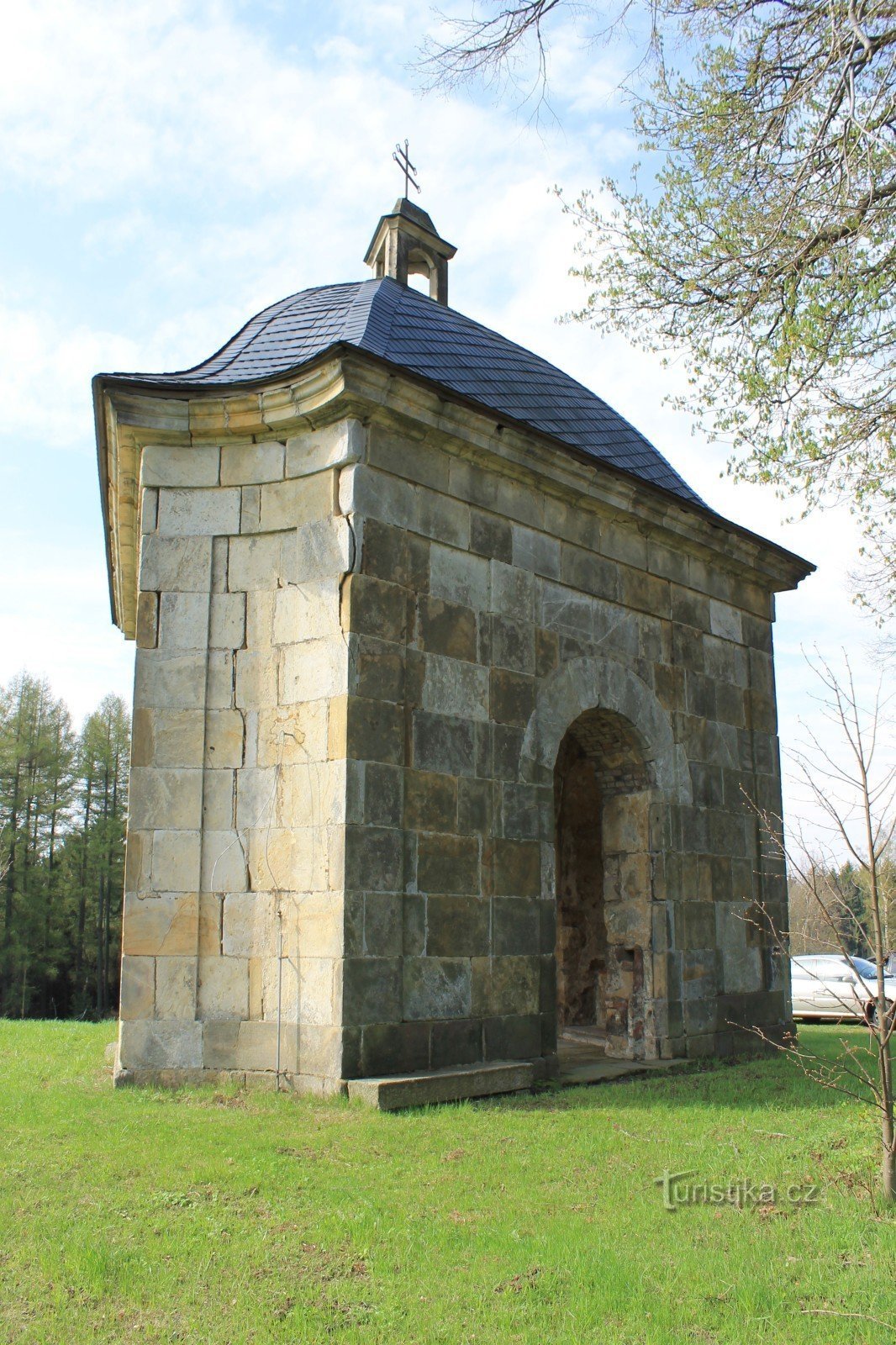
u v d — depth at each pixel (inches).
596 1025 531.2
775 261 281.4
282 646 315.9
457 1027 312.0
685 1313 150.2
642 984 401.7
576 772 563.8
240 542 327.3
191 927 304.3
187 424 328.2
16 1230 175.0
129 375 337.1
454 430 335.0
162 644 322.3
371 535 311.1
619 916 415.5
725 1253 172.9
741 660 478.9
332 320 385.7
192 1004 300.0
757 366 294.7
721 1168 223.6
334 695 300.5
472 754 333.4
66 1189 194.7
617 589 408.8
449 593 335.0
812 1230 184.7
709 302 301.1
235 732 316.5
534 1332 143.6
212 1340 140.0
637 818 417.1
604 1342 141.7
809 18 254.4
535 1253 170.4
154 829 310.5
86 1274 158.2
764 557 483.8
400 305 409.4
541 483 373.1
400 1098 270.2
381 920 294.5
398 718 311.0
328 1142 230.5
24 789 1505.9
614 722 410.3
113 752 1594.5
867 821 202.2
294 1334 141.9
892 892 205.0
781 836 482.3
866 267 272.1
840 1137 251.0
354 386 304.8
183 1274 159.6
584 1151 234.1
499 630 351.3
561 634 377.4
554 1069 339.0
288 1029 290.5
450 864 319.3
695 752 438.6
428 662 323.6
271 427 325.1
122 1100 271.6
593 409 467.2
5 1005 1411.2
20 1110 256.7
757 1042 440.1
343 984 281.4
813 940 228.7
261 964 299.0
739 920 445.7
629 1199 201.8
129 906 305.3
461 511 344.5
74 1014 1493.6
